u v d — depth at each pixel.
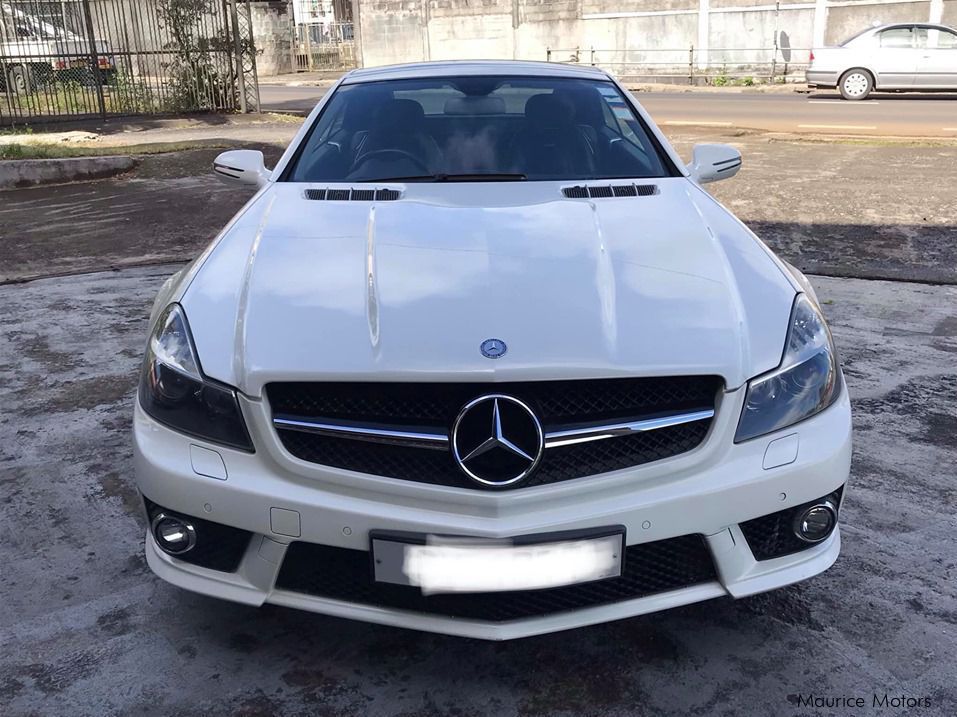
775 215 7.11
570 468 2.05
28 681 2.24
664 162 3.34
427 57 29.88
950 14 21.08
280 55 33.31
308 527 2.06
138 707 2.15
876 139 10.89
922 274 5.70
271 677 2.26
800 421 2.17
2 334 4.75
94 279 5.80
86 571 2.69
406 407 2.05
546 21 26.88
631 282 2.30
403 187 3.05
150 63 15.55
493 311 2.16
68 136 12.13
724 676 2.26
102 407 3.84
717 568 2.14
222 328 2.21
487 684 2.24
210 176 9.27
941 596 2.56
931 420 3.69
